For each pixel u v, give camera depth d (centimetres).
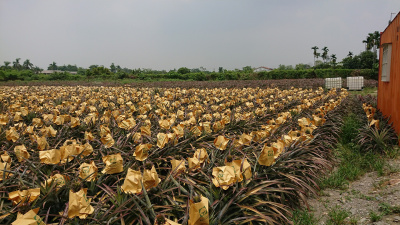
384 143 561
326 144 575
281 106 859
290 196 373
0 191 275
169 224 196
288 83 2439
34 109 750
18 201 237
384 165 497
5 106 857
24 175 312
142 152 330
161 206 263
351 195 409
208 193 292
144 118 607
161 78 4103
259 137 428
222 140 380
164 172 397
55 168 344
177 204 272
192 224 208
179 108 805
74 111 755
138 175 260
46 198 260
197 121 627
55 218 250
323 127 641
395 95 607
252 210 271
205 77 4122
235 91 1341
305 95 1134
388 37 705
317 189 427
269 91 1317
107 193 286
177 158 326
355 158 547
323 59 6681
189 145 444
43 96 1122
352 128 716
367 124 663
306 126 511
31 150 422
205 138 482
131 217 265
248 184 319
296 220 341
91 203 280
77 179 295
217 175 273
